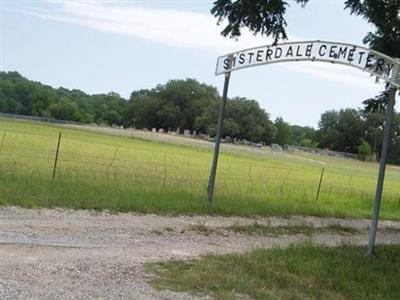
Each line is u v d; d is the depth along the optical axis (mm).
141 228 11469
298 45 13336
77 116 138750
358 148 139375
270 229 13914
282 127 148125
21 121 98438
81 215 11734
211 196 15969
